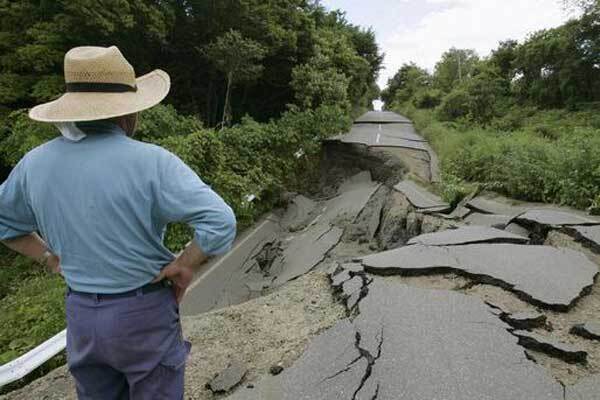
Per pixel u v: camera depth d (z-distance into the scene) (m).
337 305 4.58
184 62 18.83
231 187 10.60
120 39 15.12
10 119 11.60
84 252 1.72
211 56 16.91
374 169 16.02
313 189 16.64
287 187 15.07
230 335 4.22
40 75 13.74
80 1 12.21
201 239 1.66
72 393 3.57
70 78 1.76
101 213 1.68
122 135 1.80
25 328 5.34
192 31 17.78
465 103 25.00
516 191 9.35
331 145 18.53
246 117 15.46
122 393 2.00
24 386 3.85
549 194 8.72
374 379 3.26
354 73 27.72
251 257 10.32
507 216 8.04
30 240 2.03
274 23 19.20
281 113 20.08
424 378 3.23
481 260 5.27
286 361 3.65
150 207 1.71
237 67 17.08
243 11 17.55
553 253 5.47
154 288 1.82
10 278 8.80
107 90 1.76
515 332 3.79
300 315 4.48
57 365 4.39
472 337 3.73
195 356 3.91
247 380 3.49
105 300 1.74
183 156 9.51
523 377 3.22
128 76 1.83
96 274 1.73
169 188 1.68
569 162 8.49
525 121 23.55
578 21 26.39
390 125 26.48
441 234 6.44
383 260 5.45
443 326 3.92
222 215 1.65
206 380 3.57
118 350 1.76
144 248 1.74
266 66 20.80
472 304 4.32
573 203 8.00
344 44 27.58
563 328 3.93
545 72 28.64
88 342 1.78
